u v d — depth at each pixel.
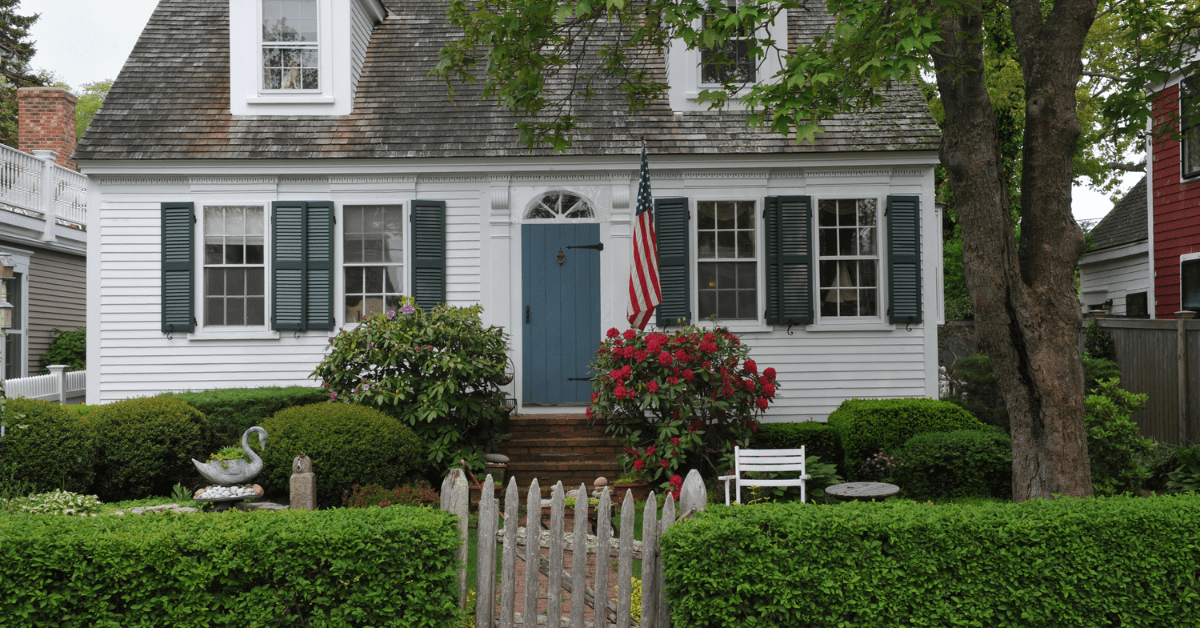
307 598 4.02
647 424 9.17
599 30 11.84
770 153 10.35
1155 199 14.88
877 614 4.06
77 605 3.94
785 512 4.27
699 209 10.64
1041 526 4.12
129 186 10.28
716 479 8.65
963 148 5.91
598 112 10.84
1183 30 8.40
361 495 7.24
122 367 10.23
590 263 10.57
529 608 4.36
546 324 10.55
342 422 7.70
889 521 4.12
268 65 10.84
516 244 10.58
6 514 4.49
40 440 6.90
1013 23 6.29
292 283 10.32
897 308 10.41
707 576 4.07
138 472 7.54
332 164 10.34
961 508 4.36
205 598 3.95
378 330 8.85
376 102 10.94
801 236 10.44
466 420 9.11
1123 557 4.14
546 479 9.40
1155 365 11.62
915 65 5.34
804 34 11.32
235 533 4.00
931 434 8.58
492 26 6.97
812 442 9.51
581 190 10.59
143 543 3.94
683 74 10.86
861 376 10.48
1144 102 8.42
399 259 10.55
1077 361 5.78
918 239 10.46
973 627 4.05
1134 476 7.90
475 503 8.42
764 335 10.50
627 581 4.27
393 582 4.07
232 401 8.90
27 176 13.87
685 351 8.94
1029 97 5.98
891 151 10.31
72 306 16.14
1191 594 4.13
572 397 10.50
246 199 10.38
